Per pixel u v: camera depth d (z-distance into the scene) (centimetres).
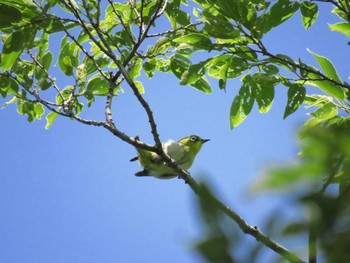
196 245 160
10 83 1168
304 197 154
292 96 1009
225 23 943
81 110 1238
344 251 156
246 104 1130
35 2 1073
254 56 1012
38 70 1182
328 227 157
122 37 1251
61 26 1091
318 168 157
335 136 158
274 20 956
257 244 165
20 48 1034
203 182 165
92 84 1200
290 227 159
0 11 1007
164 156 1058
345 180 163
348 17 983
